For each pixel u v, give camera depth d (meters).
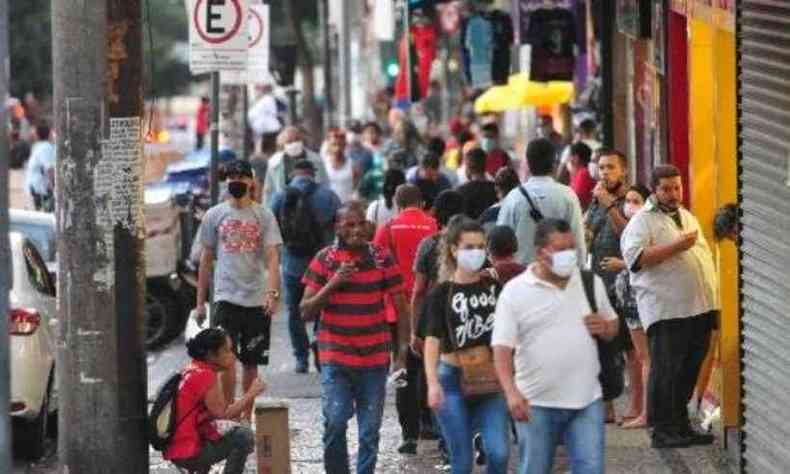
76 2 25.34
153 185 55.69
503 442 24.25
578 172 41.22
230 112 71.06
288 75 73.62
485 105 58.69
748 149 27.27
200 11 36.22
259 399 30.38
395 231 32.22
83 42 25.39
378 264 27.16
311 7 103.25
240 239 32.72
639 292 30.28
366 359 27.05
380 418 27.28
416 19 65.69
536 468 22.91
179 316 45.12
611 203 32.28
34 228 41.16
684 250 29.72
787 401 25.27
